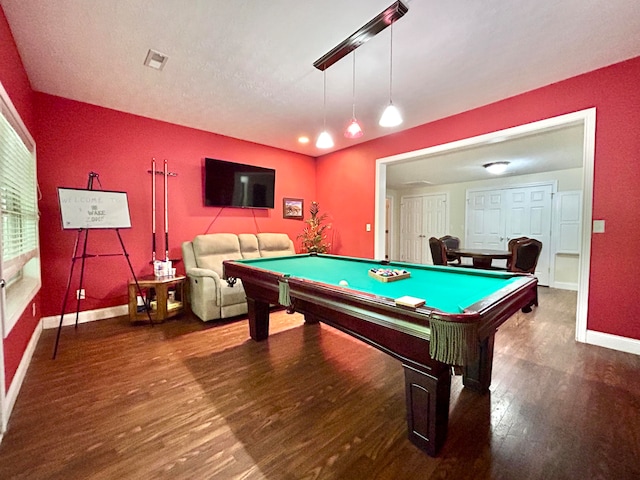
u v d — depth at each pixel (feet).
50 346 8.59
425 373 4.52
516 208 20.88
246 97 10.11
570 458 4.48
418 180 23.07
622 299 8.16
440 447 4.65
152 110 11.29
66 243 10.39
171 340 9.11
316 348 8.59
